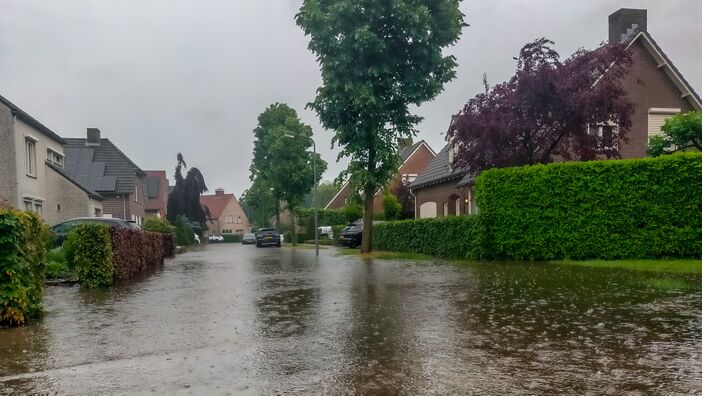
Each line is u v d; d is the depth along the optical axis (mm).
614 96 16203
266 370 4645
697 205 14281
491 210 15906
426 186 34000
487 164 17828
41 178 25484
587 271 12188
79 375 4520
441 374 4480
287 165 43188
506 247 15641
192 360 4984
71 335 6098
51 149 27453
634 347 5281
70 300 9016
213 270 15781
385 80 21578
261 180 49625
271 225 81562
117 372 4602
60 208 27906
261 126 48875
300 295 9414
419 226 21906
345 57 21078
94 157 41312
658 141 18625
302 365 4785
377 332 6113
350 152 22594
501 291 9273
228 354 5199
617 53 16547
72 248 12930
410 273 12930
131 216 39875
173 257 25172
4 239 6637
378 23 21516
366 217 23312
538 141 17266
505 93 17234
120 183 39531
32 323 6859
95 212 32094
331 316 7168
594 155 17000
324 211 50156
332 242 41219
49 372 4609
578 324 6387
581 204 15055
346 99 21922
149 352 5293
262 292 9961
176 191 65500
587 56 16547
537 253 15344
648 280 10234
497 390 4078
